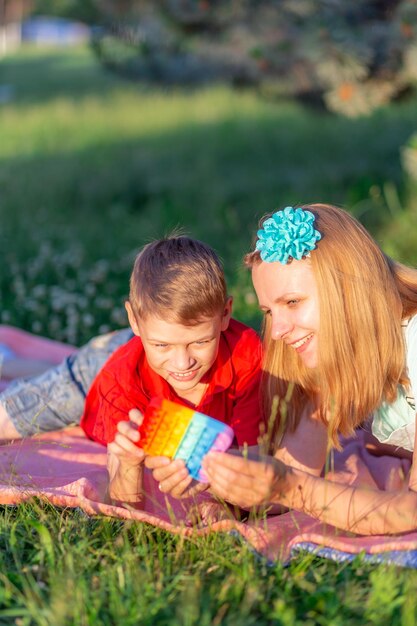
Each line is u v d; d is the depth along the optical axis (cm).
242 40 656
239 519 264
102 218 863
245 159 1128
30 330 510
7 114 1616
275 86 723
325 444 279
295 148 1145
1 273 615
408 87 618
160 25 730
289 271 247
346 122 1172
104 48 845
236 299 496
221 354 281
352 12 595
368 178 778
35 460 311
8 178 1021
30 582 216
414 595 204
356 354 252
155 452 230
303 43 589
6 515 250
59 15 914
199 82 842
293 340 254
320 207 261
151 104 1611
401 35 572
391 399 266
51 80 2272
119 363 279
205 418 228
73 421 339
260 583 214
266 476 224
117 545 233
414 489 246
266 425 283
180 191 953
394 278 264
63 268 632
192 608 195
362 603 205
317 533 246
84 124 1437
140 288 259
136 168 1058
